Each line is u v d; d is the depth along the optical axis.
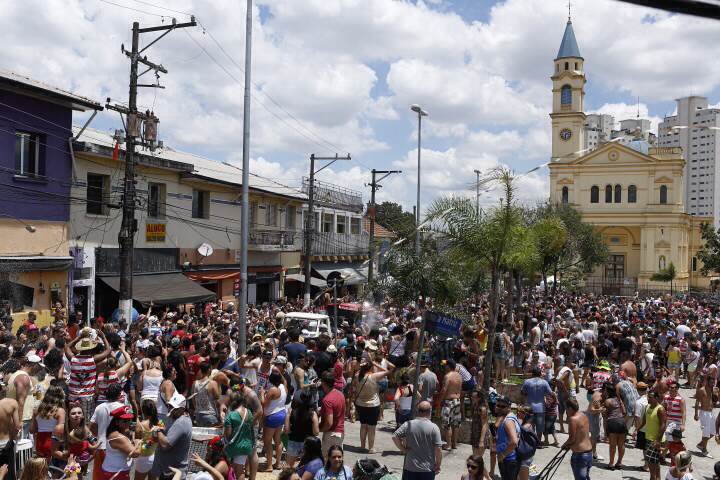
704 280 74.19
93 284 21.70
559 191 73.12
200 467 7.65
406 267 16.73
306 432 8.70
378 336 17.41
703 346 20.28
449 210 14.10
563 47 74.31
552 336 20.88
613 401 11.30
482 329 18.02
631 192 70.38
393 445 11.78
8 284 17.61
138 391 10.45
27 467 6.65
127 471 7.54
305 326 19.28
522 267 16.58
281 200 36.19
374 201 35.94
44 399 8.09
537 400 11.77
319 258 40.72
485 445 10.73
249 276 32.59
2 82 17.69
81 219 21.33
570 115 73.12
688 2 1.73
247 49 16.11
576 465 9.12
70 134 20.53
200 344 11.78
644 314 29.12
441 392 11.84
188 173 26.77
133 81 17.62
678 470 8.73
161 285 23.88
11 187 18.45
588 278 69.56
